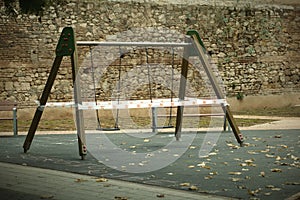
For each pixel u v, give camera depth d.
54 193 5.38
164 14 16.84
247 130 11.23
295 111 17.08
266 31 18.38
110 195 5.27
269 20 18.44
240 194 5.26
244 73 17.98
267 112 16.83
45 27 15.37
